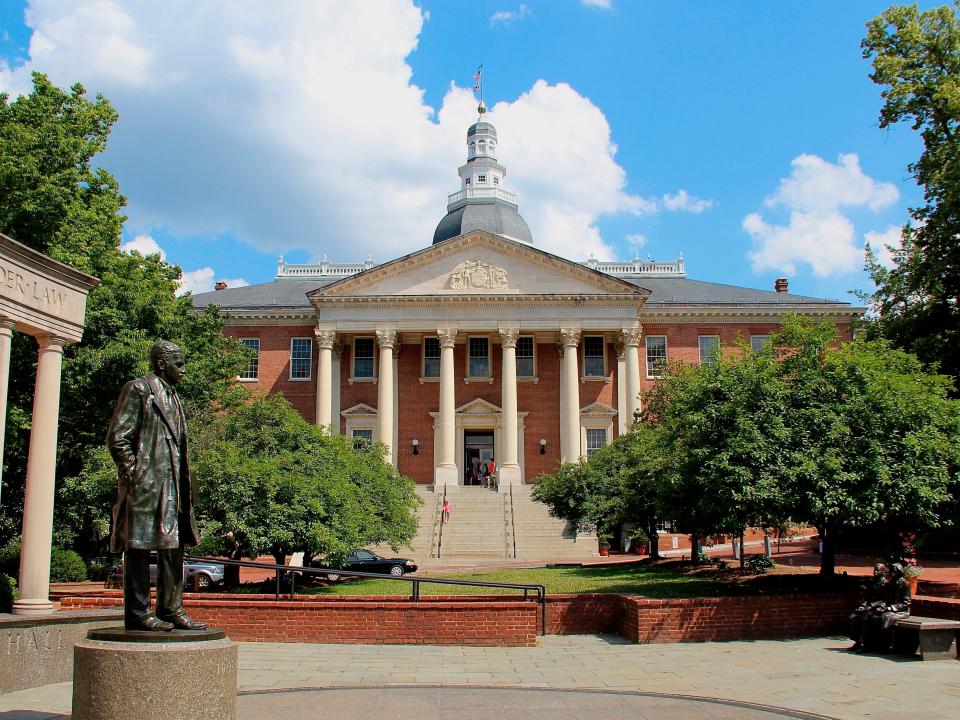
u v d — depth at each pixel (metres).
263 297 62.16
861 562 31.03
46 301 13.97
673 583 24.05
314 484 23.81
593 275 55.47
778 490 17.59
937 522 18.19
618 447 39.88
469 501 50.47
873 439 17.86
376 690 11.70
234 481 22.89
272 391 58.19
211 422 29.64
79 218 28.31
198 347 35.28
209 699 7.82
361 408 57.56
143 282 30.44
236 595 17.25
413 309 55.62
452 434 54.19
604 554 44.97
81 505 28.48
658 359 56.34
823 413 18.27
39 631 12.02
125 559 8.34
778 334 20.41
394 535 31.05
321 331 55.66
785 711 10.48
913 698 11.21
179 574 8.48
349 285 55.84
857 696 11.39
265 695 11.25
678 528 22.44
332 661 14.20
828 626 17.16
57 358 14.27
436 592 24.17
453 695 11.38
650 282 66.00
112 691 7.62
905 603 14.98
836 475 17.31
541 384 58.69
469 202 72.00
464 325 55.53
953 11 33.59
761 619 16.86
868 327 35.34
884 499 17.62
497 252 56.06
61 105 30.31
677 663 14.13
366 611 16.36
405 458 58.00
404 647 15.88
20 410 24.14
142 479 8.34
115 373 26.91
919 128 34.75
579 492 38.59
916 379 19.86
